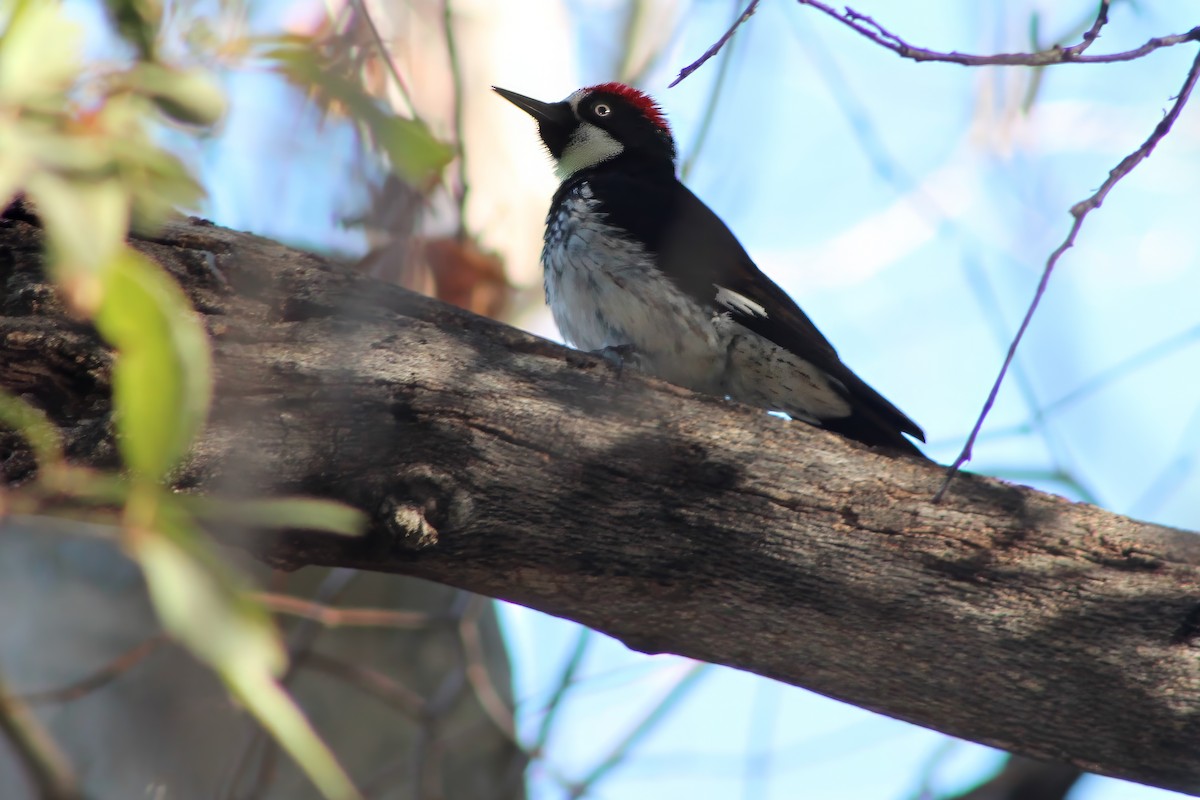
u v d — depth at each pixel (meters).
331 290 6.20
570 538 6.05
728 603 6.14
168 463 3.68
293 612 8.71
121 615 9.30
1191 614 6.03
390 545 5.89
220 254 6.19
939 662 6.12
